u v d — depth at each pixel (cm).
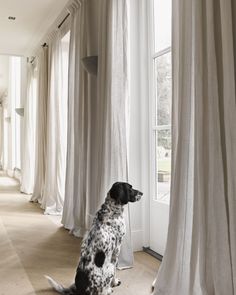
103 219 221
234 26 167
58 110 503
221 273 165
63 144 505
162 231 296
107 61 302
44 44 598
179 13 202
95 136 356
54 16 514
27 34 607
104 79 308
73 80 415
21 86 846
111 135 290
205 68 180
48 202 509
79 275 210
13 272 265
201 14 180
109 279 214
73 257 301
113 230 221
